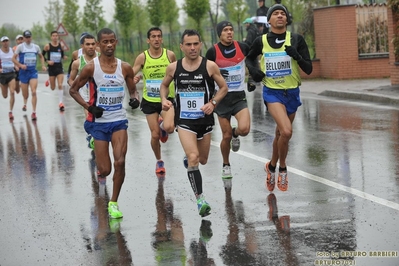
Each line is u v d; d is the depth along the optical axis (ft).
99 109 33.58
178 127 33.99
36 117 77.00
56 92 113.60
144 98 44.04
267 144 52.16
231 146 42.57
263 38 36.37
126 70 34.35
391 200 34.53
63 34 157.07
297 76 36.60
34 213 36.01
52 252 29.43
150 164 47.16
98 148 34.53
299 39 36.22
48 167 48.29
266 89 36.81
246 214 33.60
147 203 36.91
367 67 100.63
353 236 29.30
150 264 27.27
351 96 78.64
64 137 61.82
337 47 100.42
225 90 33.60
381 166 42.14
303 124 60.80
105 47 33.50
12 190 41.65
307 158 45.78
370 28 101.96
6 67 78.13
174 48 166.50
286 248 28.27
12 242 31.17
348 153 46.62
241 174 42.50
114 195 34.76
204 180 41.37
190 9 146.72
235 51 39.78
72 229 32.73
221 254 28.02
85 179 43.75
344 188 37.37
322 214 32.78
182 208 35.50
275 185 39.09
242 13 151.53
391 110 66.08
